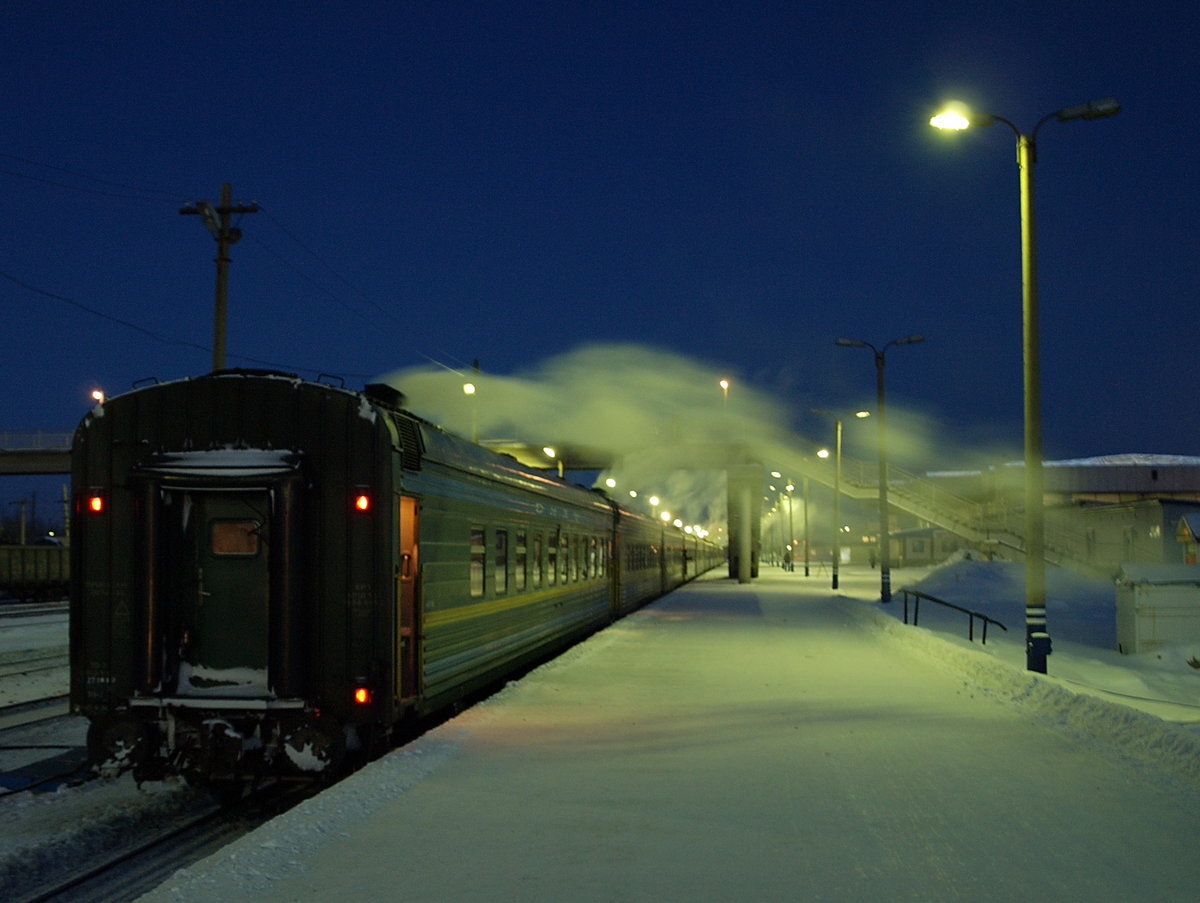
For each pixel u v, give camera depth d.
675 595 43.47
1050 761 9.38
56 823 8.55
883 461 36.84
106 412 9.35
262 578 8.97
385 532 8.99
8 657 20.50
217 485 8.83
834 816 7.41
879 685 14.73
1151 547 49.72
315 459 9.09
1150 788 8.31
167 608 8.96
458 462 11.45
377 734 9.28
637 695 13.54
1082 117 15.43
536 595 15.80
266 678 8.88
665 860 6.34
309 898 5.62
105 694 9.10
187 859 7.88
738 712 12.17
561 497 18.14
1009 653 19.11
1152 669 18.61
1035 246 15.60
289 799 9.65
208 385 9.26
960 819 7.34
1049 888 5.83
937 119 15.54
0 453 52.97
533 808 7.60
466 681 12.03
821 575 76.62
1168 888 5.84
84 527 9.27
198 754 8.77
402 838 6.80
